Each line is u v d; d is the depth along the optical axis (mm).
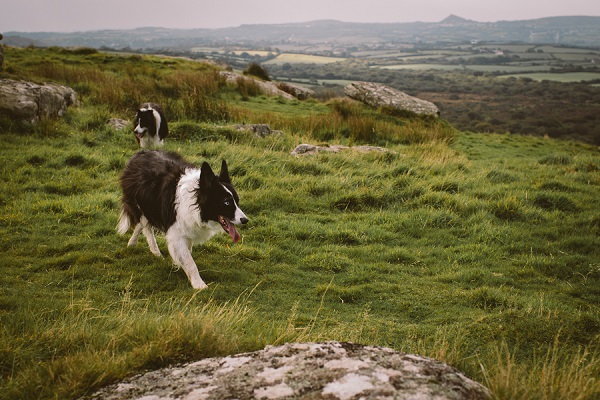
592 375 4184
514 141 26812
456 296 6738
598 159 17781
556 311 5875
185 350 3869
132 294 6352
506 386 3162
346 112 25500
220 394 2816
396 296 6723
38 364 3754
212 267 7320
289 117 22078
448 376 2986
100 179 10750
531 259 8164
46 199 9375
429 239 9102
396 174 12469
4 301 5574
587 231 9555
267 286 6914
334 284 7121
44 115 14359
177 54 141125
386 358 3184
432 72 188250
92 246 7773
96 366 3512
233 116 19016
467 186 12000
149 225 7273
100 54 38906
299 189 10883
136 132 13539
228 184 6453
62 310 5379
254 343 4246
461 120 75000
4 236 7840
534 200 11141
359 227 9250
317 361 3152
